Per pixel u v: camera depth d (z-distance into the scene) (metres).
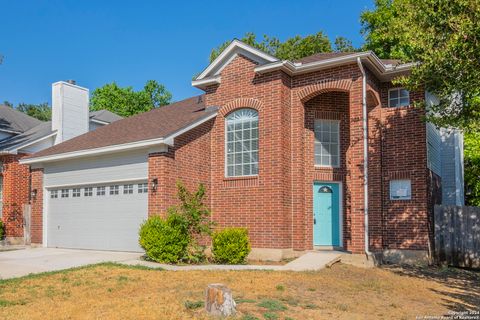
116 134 18.09
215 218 16.23
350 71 14.75
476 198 24.03
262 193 15.19
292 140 15.62
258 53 15.56
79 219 17.52
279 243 14.60
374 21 29.23
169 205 14.80
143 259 14.05
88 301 8.66
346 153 16.31
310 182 15.91
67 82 24.64
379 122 15.68
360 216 14.22
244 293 9.40
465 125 12.22
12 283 10.43
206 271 11.93
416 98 15.45
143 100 49.53
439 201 18.08
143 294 9.23
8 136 26.20
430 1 11.74
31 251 16.78
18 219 22.22
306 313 8.17
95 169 16.97
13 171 22.27
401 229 15.15
